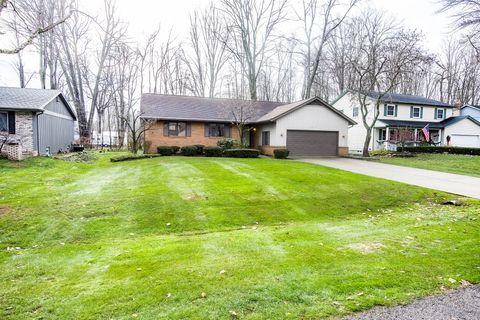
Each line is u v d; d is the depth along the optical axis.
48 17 13.80
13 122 16.58
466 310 3.03
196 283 3.58
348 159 19.47
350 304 3.13
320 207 8.25
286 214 7.67
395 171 13.96
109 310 3.01
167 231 6.34
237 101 22.19
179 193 8.86
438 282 3.62
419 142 25.47
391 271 3.92
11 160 14.16
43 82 27.56
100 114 33.69
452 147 22.39
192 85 38.34
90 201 7.91
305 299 3.23
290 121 20.45
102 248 5.06
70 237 5.81
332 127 21.27
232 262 4.27
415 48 19.83
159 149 19.23
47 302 3.19
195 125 21.47
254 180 10.88
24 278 3.83
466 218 6.78
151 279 3.71
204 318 2.88
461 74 33.97
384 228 6.20
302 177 11.52
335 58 31.58
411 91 39.69
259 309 3.04
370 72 21.48
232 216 7.30
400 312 3.00
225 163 15.21
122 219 6.82
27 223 6.30
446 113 29.78
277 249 4.87
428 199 9.05
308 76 30.20
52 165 14.28
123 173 12.38
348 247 4.95
